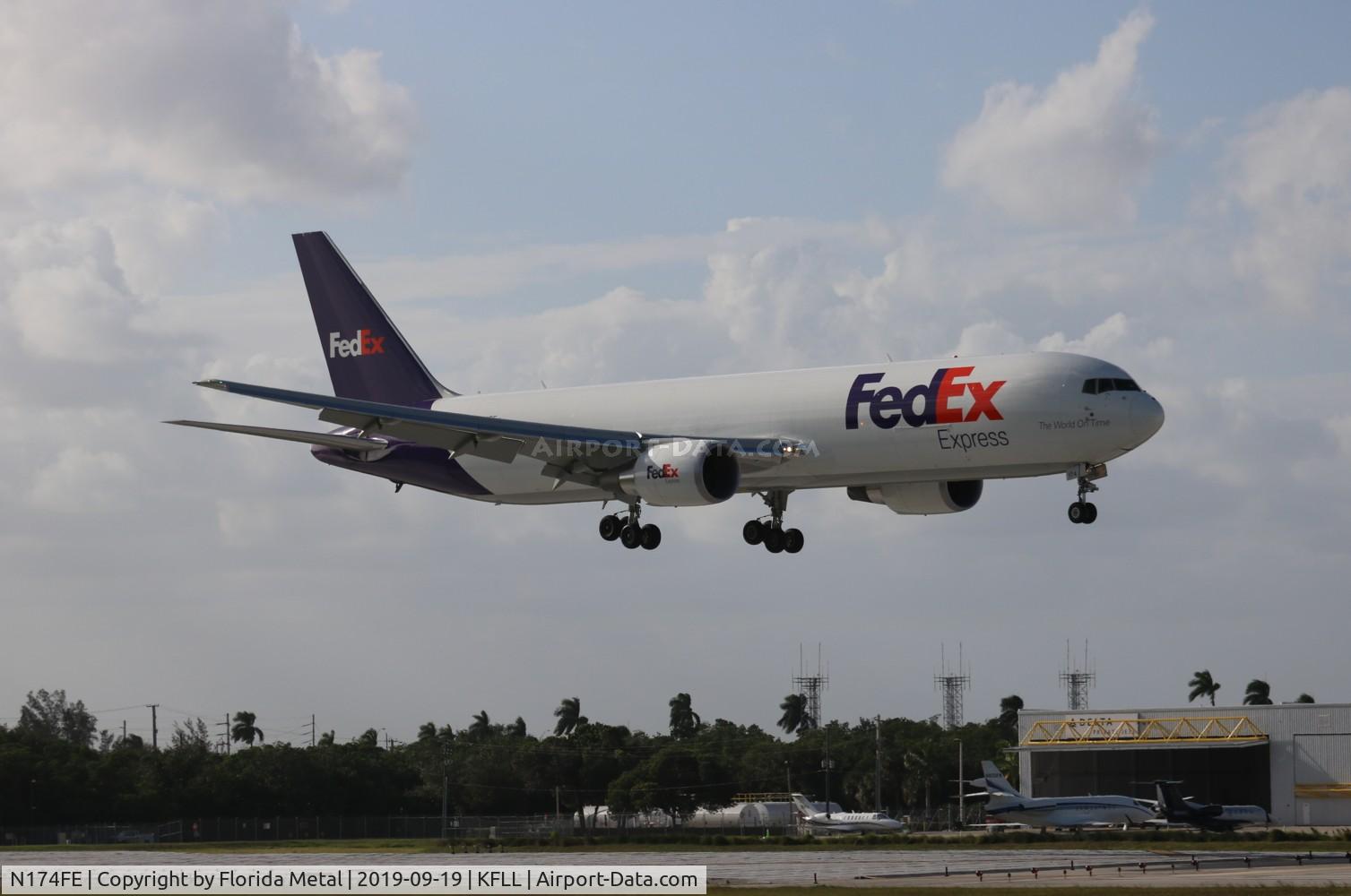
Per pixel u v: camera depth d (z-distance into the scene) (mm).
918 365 155875
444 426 163500
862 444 154875
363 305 197000
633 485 160125
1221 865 153500
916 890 123375
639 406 170500
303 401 160750
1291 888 117375
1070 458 147750
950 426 150500
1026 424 147375
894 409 153000
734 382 165875
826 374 160250
